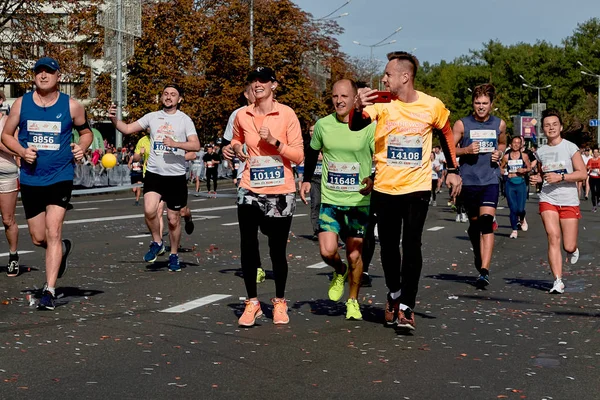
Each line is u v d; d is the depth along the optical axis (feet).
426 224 64.28
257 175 23.47
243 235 23.57
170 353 19.90
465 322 24.58
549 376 18.25
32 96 26.25
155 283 31.78
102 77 146.41
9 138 26.05
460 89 363.56
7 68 125.80
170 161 35.32
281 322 23.81
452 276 35.27
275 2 175.42
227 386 17.04
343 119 24.35
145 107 143.95
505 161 54.03
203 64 149.48
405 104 22.99
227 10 161.99
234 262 38.83
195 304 26.96
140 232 53.47
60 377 17.58
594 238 53.72
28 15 125.70
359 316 24.73
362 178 24.38
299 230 56.54
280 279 23.95
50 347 20.40
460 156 32.37
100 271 35.19
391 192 22.97
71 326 23.03
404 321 22.38
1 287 30.35
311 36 184.96
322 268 37.17
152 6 147.74
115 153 130.52
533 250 46.50
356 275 24.76
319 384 17.30
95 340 21.24
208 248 44.98
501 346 21.26
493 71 356.38
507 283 33.30
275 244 23.85
